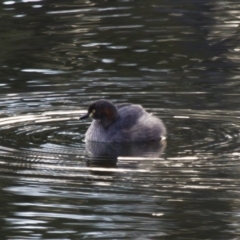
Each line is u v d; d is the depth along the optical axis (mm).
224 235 13742
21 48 26656
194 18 29672
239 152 17266
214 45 26500
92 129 18484
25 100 21641
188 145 17891
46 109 20859
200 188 15320
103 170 16328
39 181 15789
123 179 15883
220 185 15414
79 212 14594
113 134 18312
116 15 30375
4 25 29141
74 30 28484
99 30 28531
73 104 21281
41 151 17516
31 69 24469
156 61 25062
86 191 15344
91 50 26312
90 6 31797
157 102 21359
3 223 14328
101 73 23984
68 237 13773
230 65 24484
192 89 22328
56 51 26312
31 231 13992
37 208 14734
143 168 16422
